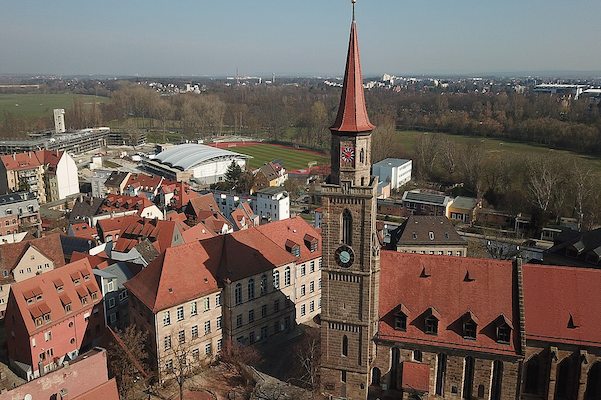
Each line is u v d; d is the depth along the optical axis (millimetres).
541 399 69562
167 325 82062
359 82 65938
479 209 183625
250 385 81562
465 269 72250
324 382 75250
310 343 91188
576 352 67188
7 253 112562
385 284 73812
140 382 82000
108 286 99688
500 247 142250
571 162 196375
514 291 69875
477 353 68188
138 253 114875
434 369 71125
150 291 83375
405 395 70062
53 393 65500
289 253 99812
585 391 67875
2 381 85688
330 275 71438
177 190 186875
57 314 89688
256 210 184500
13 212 164625
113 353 80438
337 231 69750
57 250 122062
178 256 87250
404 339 71062
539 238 161375
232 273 88625
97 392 65312
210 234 131125
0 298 108500
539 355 68625
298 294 101812
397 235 128125
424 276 72938
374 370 74062
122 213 159625
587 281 69688
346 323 72000
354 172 67000
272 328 97062
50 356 88938
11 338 89500
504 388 68500
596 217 165625
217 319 89312
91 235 142000
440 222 126062
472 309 70125
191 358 86125
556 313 68750
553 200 178125
